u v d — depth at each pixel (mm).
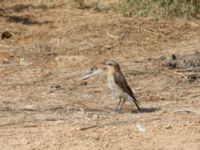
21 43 33625
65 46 32969
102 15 38406
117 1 40062
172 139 20203
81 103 24938
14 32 35250
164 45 33594
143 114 23328
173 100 25391
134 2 38938
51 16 38125
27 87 26875
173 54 31656
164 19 37938
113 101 25188
